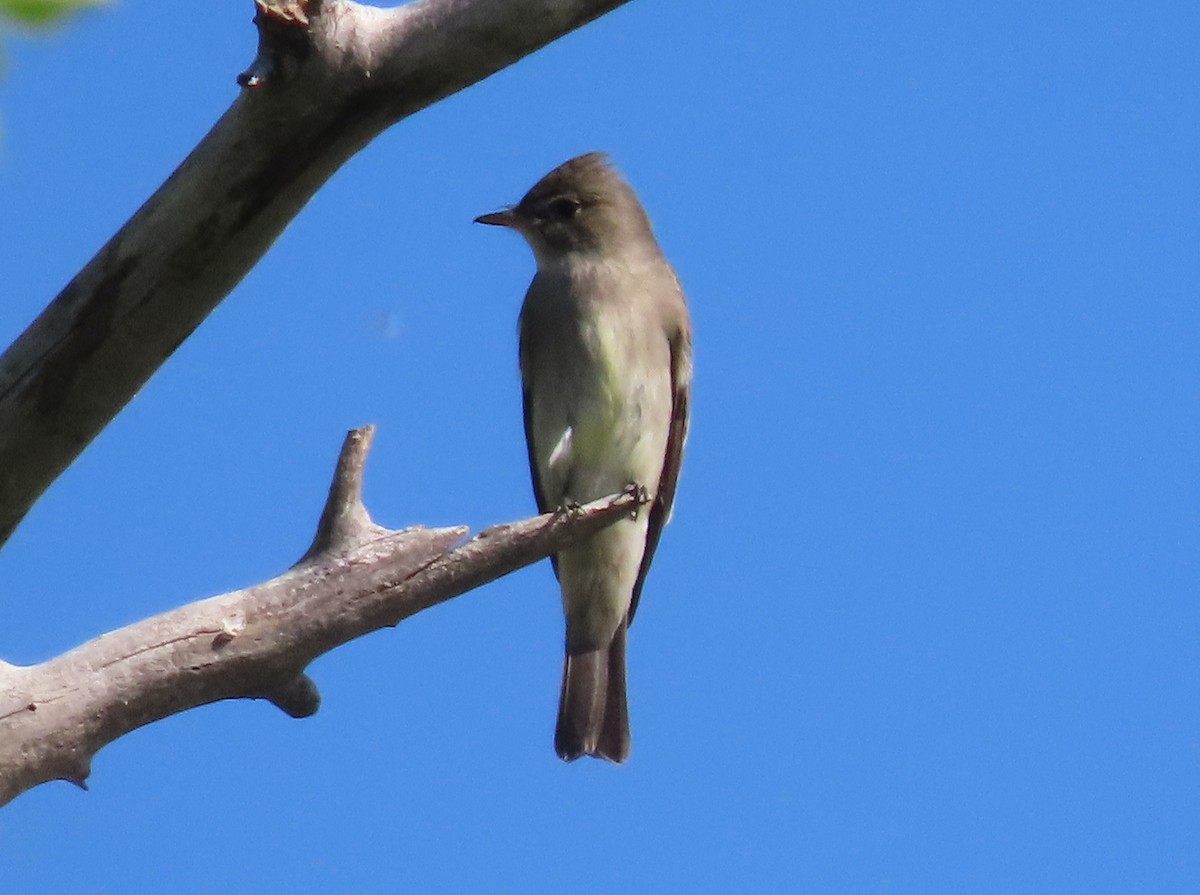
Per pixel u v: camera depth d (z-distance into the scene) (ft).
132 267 30.91
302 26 28.94
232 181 30.45
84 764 30.17
